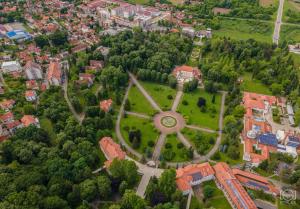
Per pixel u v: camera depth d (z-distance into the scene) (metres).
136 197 152.62
